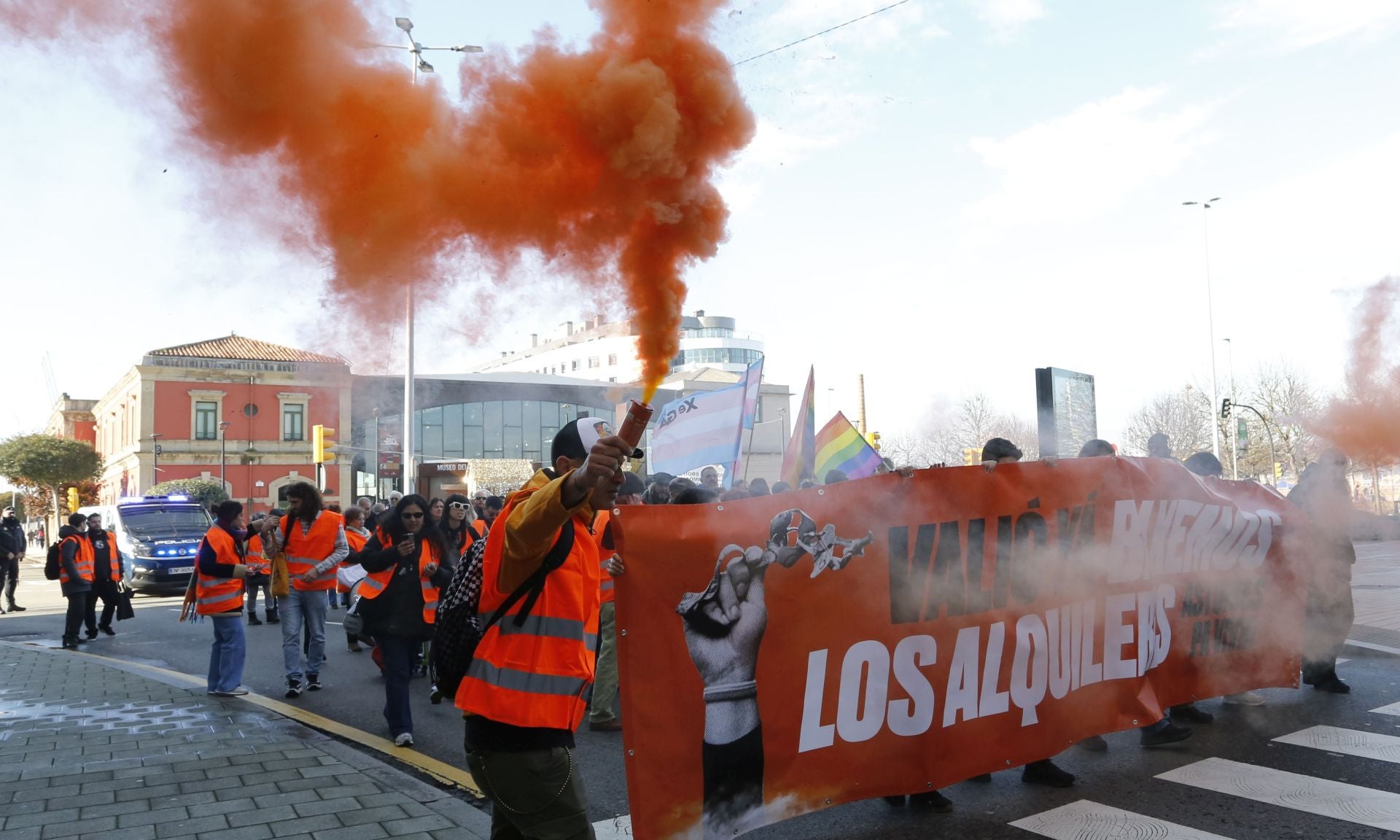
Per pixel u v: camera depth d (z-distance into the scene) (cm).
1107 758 559
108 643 1288
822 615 433
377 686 902
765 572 415
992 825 452
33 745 608
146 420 3325
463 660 287
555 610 284
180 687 839
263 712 725
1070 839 429
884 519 456
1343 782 496
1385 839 417
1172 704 596
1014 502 508
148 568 1995
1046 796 494
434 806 475
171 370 3325
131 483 3684
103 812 467
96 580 1341
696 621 393
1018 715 503
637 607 380
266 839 426
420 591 656
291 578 848
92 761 566
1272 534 654
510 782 278
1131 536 568
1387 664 821
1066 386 891
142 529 2098
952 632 479
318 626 886
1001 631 499
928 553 471
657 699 382
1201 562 612
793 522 427
